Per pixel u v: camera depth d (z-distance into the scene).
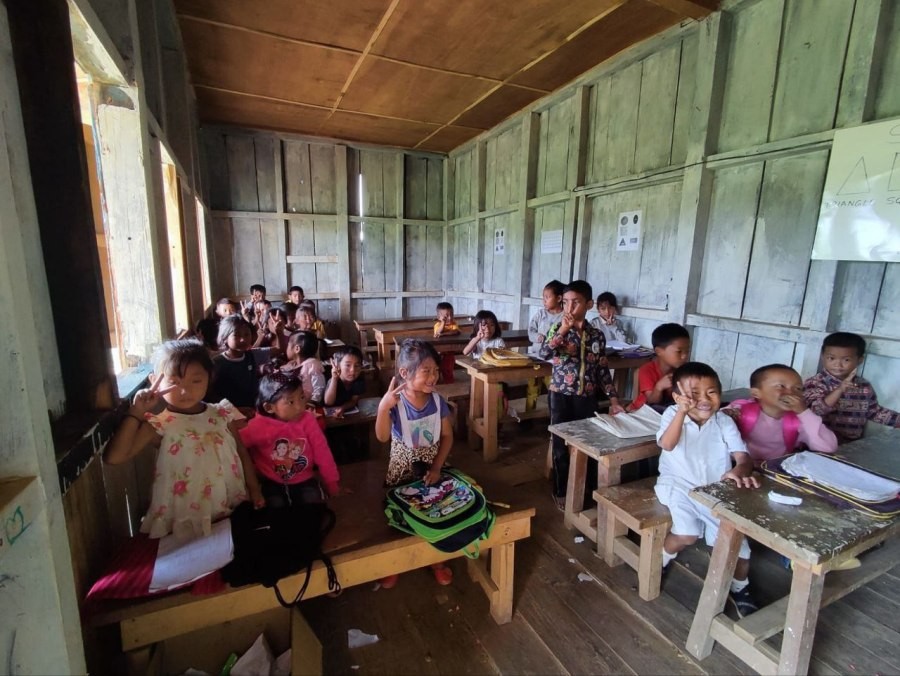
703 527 1.85
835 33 2.51
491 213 6.13
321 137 6.54
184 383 1.37
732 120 3.08
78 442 1.01
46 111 1.07
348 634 1.68
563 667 1.55
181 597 1.22
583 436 2.22
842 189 2.46
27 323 0.81
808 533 1.28
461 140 6.66
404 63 4.12
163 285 2.26
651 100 3.72
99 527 1.29
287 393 1.68
